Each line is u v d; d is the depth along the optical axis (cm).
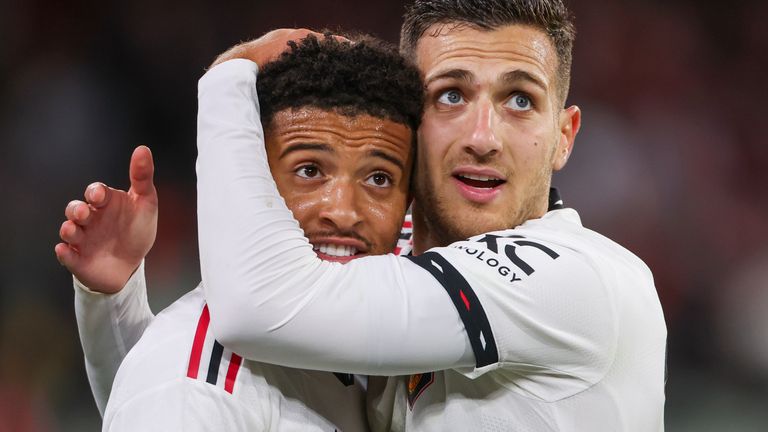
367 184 666
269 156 661
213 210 614
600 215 2462
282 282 594
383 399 700
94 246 703
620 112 2638
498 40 704
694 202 2573
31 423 1878
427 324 599
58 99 2344
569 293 623
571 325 621
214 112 640
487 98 702
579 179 2477
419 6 732
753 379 2314
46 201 2244
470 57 700
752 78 2747
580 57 2670
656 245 2483
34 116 2333
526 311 611
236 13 2548
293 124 648
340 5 2580
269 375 632
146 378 609
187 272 2191
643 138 2614
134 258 719
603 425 639
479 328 605
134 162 690
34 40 2430
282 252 600
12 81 2378
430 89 710
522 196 718
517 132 708
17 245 2180
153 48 2478
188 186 2377
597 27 2698
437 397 666
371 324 594
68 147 2302
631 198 2492
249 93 648
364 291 602
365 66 661
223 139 629
